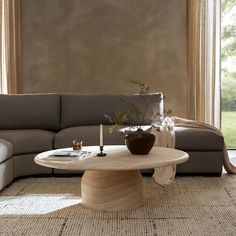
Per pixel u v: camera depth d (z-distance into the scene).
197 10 5.79
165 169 3.97
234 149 6.00
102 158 3.10
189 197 3.48
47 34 5.98
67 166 2.86
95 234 2.65
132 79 5.98
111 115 4.86
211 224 2.81
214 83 5.76
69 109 4.90
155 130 4.16
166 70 5.97
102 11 5.96
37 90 6.04
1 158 3.54
